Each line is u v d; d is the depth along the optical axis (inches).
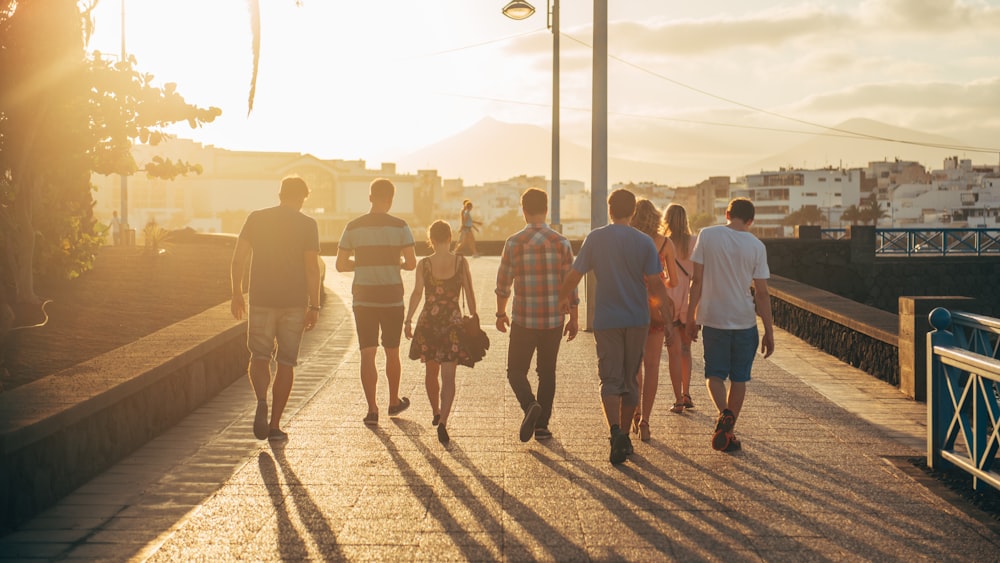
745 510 214.5
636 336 266.2
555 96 940.6
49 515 209.0
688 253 323.9
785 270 1424.7
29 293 438.6
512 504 217.9
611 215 273.0
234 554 183.5
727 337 277.6
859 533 198.5
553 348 282.8
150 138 426.0
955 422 240.8
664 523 204.7
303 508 213.6
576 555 184.2
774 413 329.7
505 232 7514.8
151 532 197.9
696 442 284.5
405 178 5452.8
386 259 304.7
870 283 1427.2
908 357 363.3
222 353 365.7
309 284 285.4
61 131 405.4
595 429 300.4
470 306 291.3
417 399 350.0
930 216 6943.9
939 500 223.3
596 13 528.1
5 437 192.2
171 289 587.2
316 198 4899.1
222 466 251.4
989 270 1454.2
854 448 277.0
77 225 553.0
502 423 308.2
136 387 260.8
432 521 204.8
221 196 4864.7
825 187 7012.8
